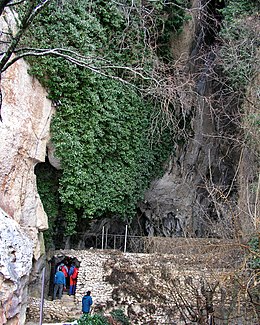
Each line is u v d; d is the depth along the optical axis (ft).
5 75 37.01
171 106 51.90
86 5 44.37
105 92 43.93
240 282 26.27
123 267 42.34
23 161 38.09
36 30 39.42
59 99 41.65
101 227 53.83
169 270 38.99
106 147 44.83
